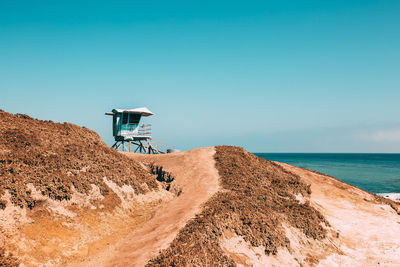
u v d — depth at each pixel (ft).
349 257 85.87
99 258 56.80
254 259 68.39
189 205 90.58
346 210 135.03
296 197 129.39
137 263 54.39
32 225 54.54
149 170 133.49
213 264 58.90
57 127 106.01
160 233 69.00
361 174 356.38
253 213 88.22
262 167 157.99
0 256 44.21
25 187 59.88
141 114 192.85
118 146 188.55
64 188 68.28
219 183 118.93
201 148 177.06
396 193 220.84
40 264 48.14
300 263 75.10
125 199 85.05
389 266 81.41
